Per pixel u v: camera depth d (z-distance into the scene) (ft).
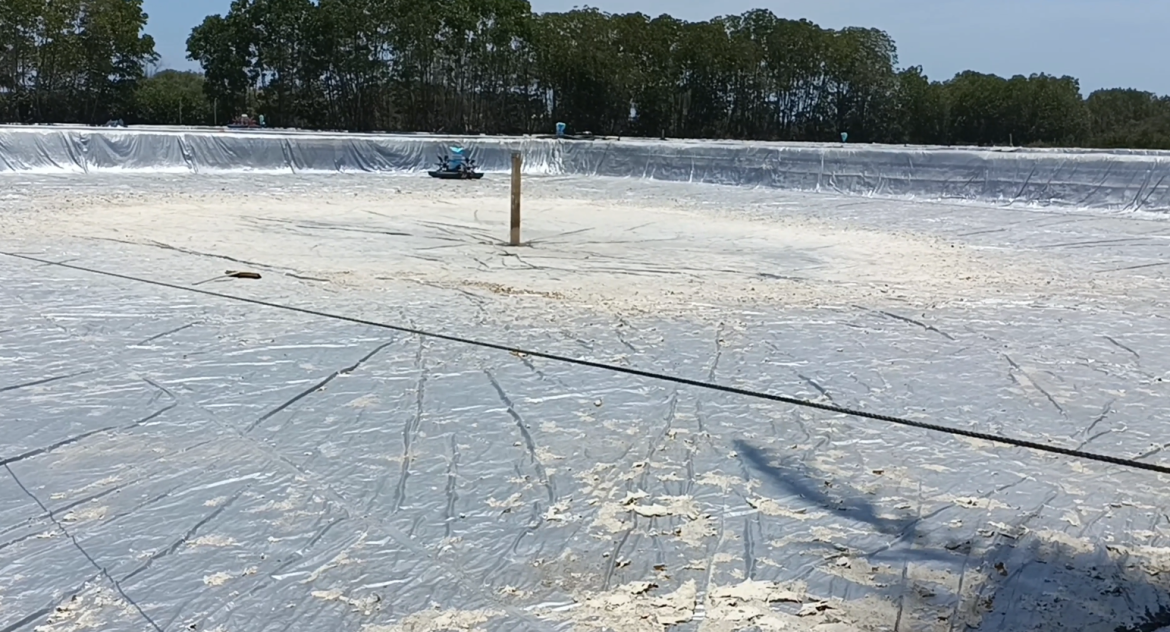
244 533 9.88
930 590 9.01
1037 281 28.76
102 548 9.46
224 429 13.01
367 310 20.85
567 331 19.49
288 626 8.13
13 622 8.07
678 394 15.24
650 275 27.78
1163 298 25.86
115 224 34.40
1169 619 8.58
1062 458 12.82
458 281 25.35
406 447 12.53
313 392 14.75
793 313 22.36
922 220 47.42
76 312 19.57
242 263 26.68
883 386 16.10
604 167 73.97
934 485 11.73
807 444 13.09
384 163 67.97
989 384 16.43
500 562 9.40
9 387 14.49
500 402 14.55
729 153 69.21
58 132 55.83
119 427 12.98
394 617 8.32
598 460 12.27
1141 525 10.67
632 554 9.64
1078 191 54.08
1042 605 8.76
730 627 8.25
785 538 10.11
